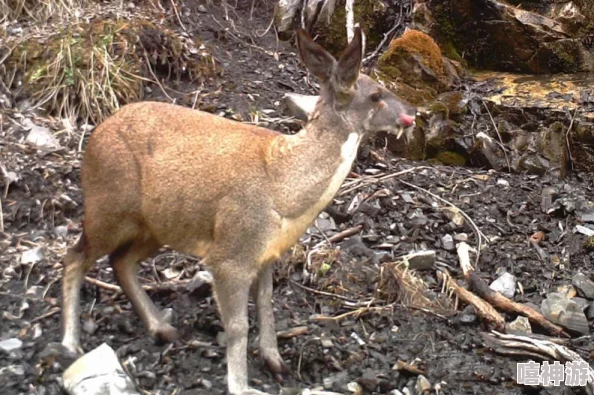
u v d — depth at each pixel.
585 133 3.54
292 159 2.15
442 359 2.41
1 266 2.60
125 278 2.37
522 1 4.03
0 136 3.11
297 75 3.72
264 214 2.13
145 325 2.38
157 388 2.23
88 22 3.55
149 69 3.50
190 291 2.55
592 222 3.15
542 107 3.57
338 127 2.16
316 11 3.92
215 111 3.42
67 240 2.74
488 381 2.35
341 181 2.19
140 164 2.19
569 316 2.60
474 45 4.00
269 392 2.25
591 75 3.86
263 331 2.31
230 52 3.78
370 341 2.45
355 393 2.28
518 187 3.35
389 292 2.64
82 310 2.45
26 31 3.56
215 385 2.24
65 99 3.30
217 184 2.13
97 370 2.15
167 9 3.88
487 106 3.61
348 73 2.13
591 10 3.95
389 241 2.94
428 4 3.98
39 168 2.96
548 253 2.98
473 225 3.05
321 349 2.39
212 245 2.17
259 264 2.16
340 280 2.67
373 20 3.97
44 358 2.25
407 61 3.66
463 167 3.51
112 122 2.25
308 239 2.85
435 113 3.54
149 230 2.25
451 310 2.60
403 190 3.22
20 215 2.80
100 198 2.23
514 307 2.63
